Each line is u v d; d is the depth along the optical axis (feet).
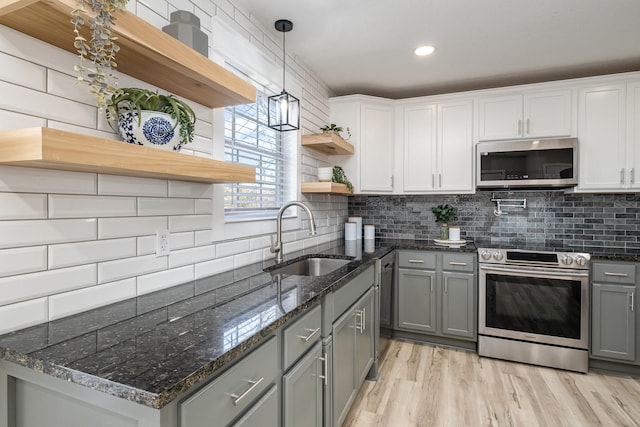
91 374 2.38
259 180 7.45
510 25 7.12
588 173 9.03
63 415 2.68
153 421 2.28
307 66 9.16
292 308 3.89
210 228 5.58
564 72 9.54
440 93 11.27
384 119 10.77
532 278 8.82
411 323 10.19
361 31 7.39
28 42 3.23
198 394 2.59
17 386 2.89
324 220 10.25
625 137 8.76
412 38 7.68
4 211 3.07
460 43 7.91
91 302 3.80
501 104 9.83
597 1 6.28
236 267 6.22
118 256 4.10
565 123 9.23
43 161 2.61
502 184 9.53
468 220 11.20
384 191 10.77
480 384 7.83
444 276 9.81
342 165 10.57
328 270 7.80
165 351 2.77
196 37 4.23
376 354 8.09
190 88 4.55
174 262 4.90
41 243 3.34
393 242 10.90
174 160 3.62
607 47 8.07
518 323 8.95
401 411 6.79
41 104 3.33
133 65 3.79
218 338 3.04
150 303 4.08
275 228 7.50
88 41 3.32
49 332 3.16
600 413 6.72
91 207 3.79
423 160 10.66
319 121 10.00
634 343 8.15
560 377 8.18
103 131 3.90
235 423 3.06
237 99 5.04
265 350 3.54
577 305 8.43
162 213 4.70
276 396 3.76
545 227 10.41
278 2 6.35
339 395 5.66
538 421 6.47
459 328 9.69
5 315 3.10
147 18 4.42
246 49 6.49
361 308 6.90
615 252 8.65
